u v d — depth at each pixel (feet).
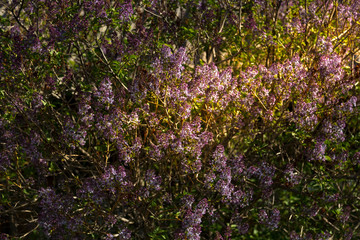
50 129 14.83
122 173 12.63
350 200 18.08
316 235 15.46
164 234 14.43
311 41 18.24
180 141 12.96
